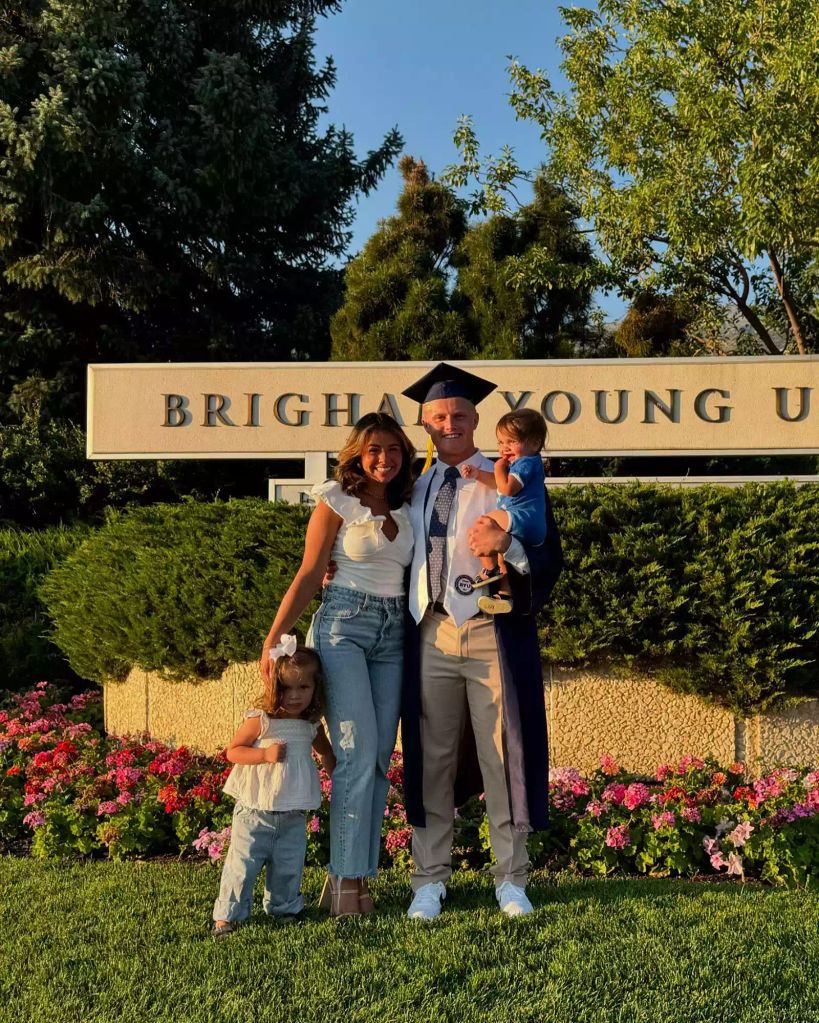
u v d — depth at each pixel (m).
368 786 3.44
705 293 15.29
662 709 5.25
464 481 3.54
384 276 10.78
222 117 14.83
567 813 4.41
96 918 3.54
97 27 14.17
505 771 3.43
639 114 13.89
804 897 3.67
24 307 14.77
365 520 3.43
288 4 17.92
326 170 17.25
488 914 3.41
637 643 5.19
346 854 3.42
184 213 14.59
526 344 11.08
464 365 7.75
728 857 4.07
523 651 3.46
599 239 14.01
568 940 3.14
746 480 6.84
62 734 6.27
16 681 8.20
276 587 5.62
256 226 16.66
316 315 16.91
